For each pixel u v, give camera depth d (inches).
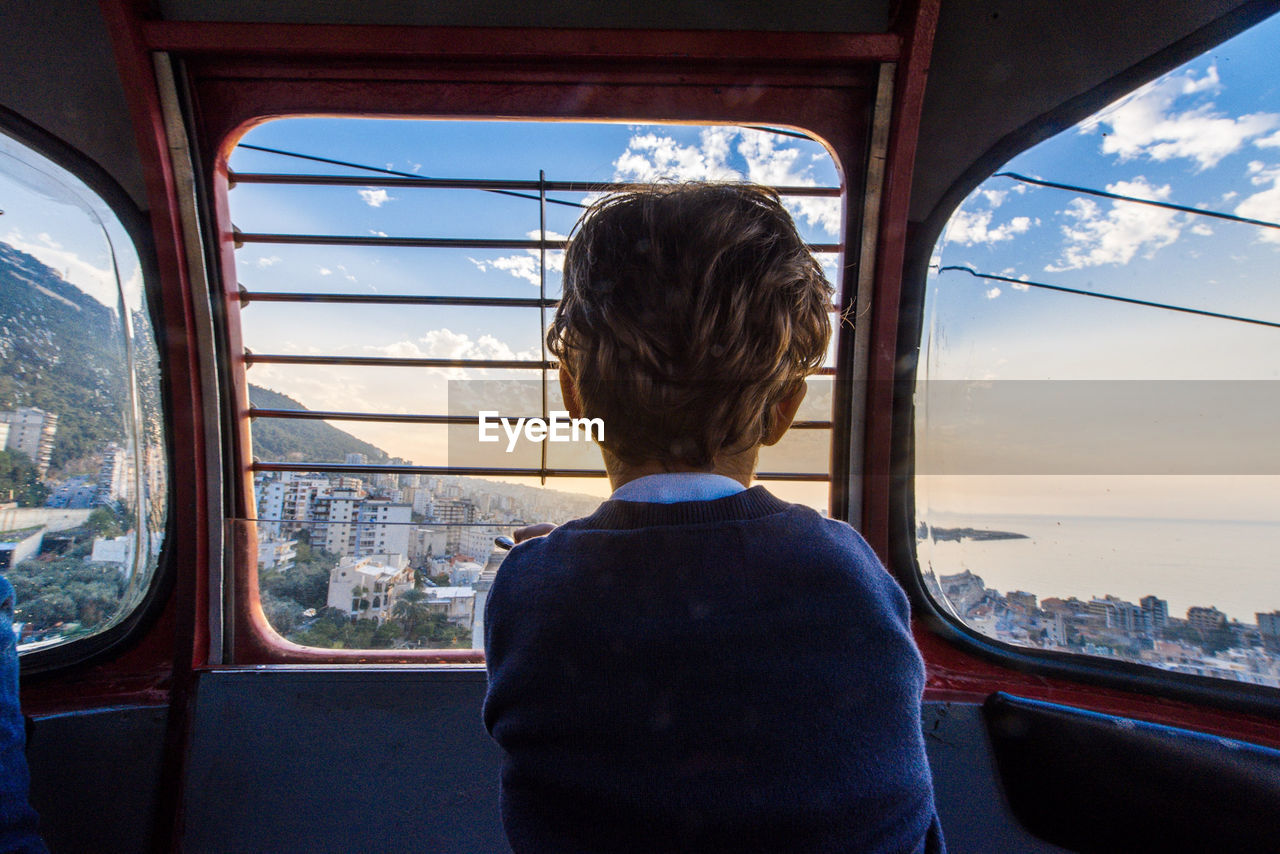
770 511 22.0
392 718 73.0
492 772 71.7
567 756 18.7
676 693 18.5
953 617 77.7
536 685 19.5
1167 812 56.6
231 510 78.1
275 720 72.7
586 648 19.3
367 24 67.7
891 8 67.5
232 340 76.5
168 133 69.4
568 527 23.1
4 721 42.6
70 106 68.8
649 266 21.4
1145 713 66.2
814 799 17.5
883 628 19.7
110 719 71.8
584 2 68.2
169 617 78.0
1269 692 61.8
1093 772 60.6
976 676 74.4
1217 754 55.8
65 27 65.8
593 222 23.4
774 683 18.4
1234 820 53.7
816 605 19.5
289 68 69.5
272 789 70.8
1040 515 72.5
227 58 68.6
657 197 22.7
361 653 77.7
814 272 23.7
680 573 20.1
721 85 71.0
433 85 71.4
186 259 72.9
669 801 17.6
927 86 69.4
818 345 24.1
